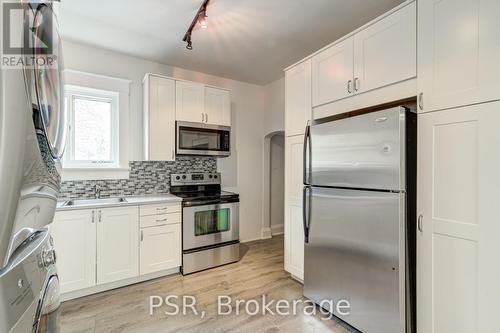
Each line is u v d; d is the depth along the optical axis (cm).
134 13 228
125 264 261
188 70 369
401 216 160
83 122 297
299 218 266
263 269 309
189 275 292
